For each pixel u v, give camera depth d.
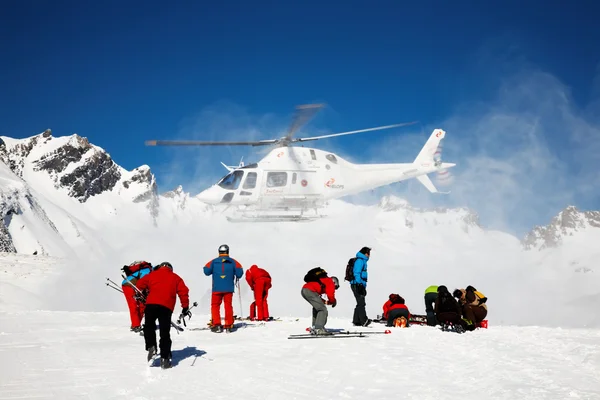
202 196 27.94
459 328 11.23
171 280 7.73
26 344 9.31
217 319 11.07
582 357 7.81
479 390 5.84
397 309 12.62
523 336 10.59
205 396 5.72
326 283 10.41
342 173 30.38
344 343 9.31
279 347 8.88
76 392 5.86
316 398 5.61
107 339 9.99
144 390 6.00
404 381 6.37
